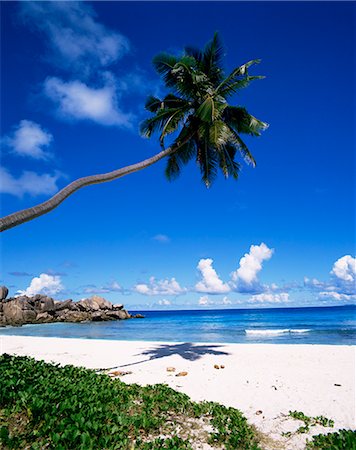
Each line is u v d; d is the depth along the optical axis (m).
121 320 64.31
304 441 5.97
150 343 19.88
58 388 6.89
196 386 9.77
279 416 7.25
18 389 6.52
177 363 13.24
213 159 16.64
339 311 92.50
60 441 4.96
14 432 5.22
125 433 5.56
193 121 15.27
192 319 70.81
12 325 50.09
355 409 7.67
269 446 5.78
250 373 11.37
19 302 54.94
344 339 24.84
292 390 9.27
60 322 57.44
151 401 7.12
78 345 19.25
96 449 4.93
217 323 53.09
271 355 14.85
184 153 16.67
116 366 12.90
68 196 10.52
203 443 5.67
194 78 14.58
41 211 9.41
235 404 8.10
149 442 5.34
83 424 5.38
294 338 26.02
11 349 17.75
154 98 16.50
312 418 7.08
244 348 17.20
